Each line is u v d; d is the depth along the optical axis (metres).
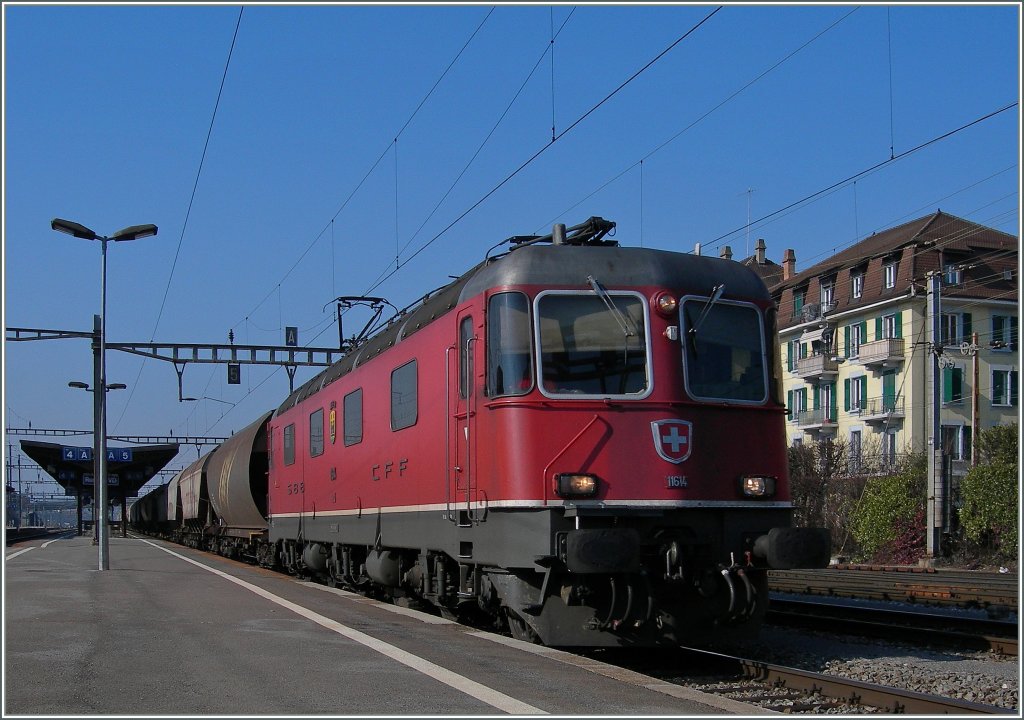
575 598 9.91
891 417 45.69
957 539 30.77
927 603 16.31
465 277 12.28
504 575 10.60
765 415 10.66
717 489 10.24
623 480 9.95
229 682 8.21
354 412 16.30
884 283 47.12
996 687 9.23
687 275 10.65
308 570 20.91
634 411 10.10
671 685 8.12
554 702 7.42
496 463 10.23
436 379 12.09
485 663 9.09
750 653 11.23
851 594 17.89
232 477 27.86
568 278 10.36
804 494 39.78
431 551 12.46
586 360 10.17
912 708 7.95
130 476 78.69
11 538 62.09
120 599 15.27
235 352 34.00
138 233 26.61
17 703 7.46
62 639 10.68
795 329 52.66
